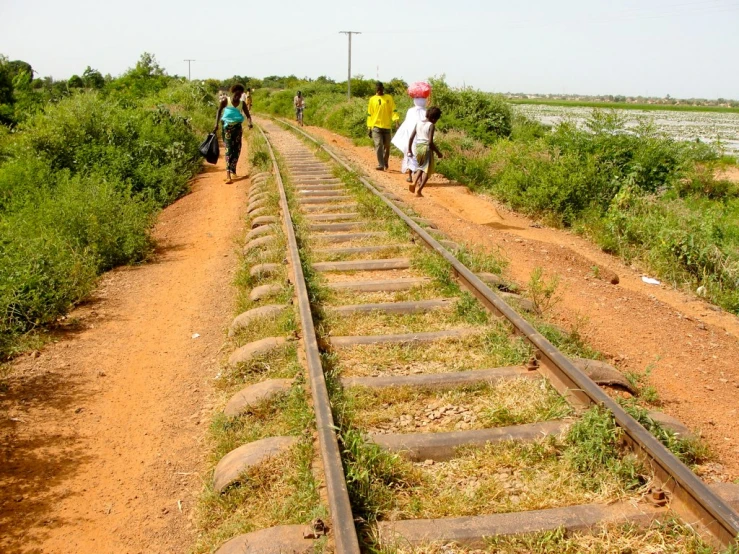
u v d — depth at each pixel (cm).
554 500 330
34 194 993
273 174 1312
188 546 325
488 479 349
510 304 575
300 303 532
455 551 295
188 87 2972
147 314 643
